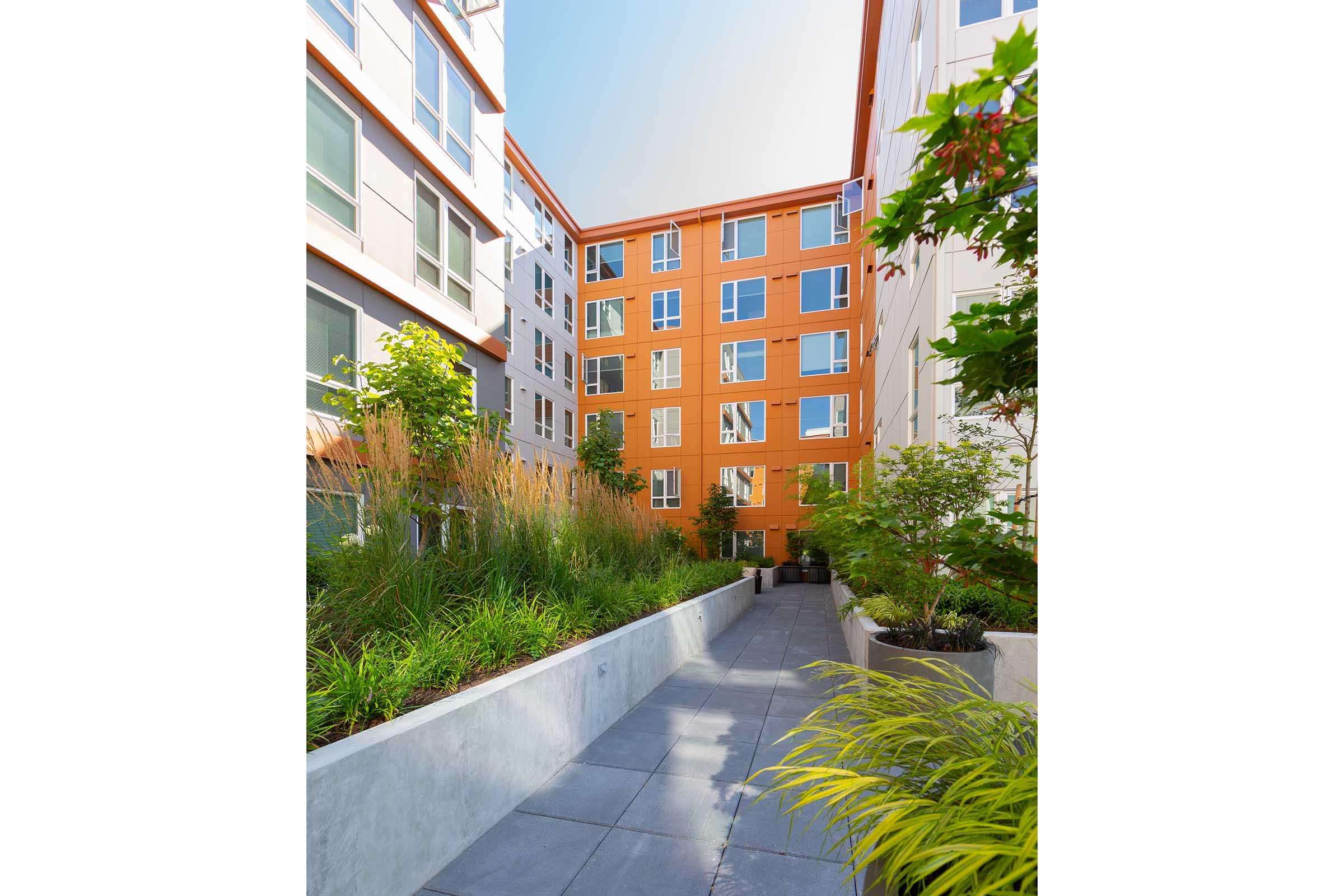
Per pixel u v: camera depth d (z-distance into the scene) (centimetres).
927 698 186
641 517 721
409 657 268
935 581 352
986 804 124
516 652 328
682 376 1742
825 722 199
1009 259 136
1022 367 136
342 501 339
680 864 227
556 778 304
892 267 146
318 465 340
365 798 191
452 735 233
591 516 619
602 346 1827
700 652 632
